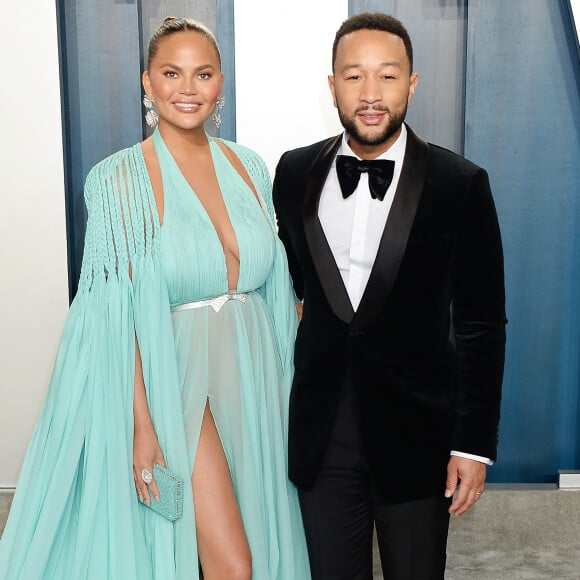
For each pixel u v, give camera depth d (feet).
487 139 9.67
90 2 9.43
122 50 9.53
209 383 5.95
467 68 9.53
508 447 10.21
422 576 5.57
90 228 5.99
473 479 5.47
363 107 5.34
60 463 5.83
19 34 9.23
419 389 5.49
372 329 5.46
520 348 10.05
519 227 9.83
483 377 5.48
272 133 9.62
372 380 5.47
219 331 6.01
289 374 6.49
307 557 6.50
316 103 9.57
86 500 5.74
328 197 5.68
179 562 5.71
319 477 5.73
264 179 6.72
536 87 9.55
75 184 9.77
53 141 9.41
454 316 5.67
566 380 10.08
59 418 5.94
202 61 5.93
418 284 5.40
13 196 9.52
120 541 5.66
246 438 6.03
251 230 6.18
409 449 5.47
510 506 9.75
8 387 9.84
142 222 5.89
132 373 5.80
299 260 5.82
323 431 5.64
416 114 9.76
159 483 5.69
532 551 9.30
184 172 6.13
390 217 5.39
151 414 5.85
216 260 5.92
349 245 5.57
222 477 5.86
